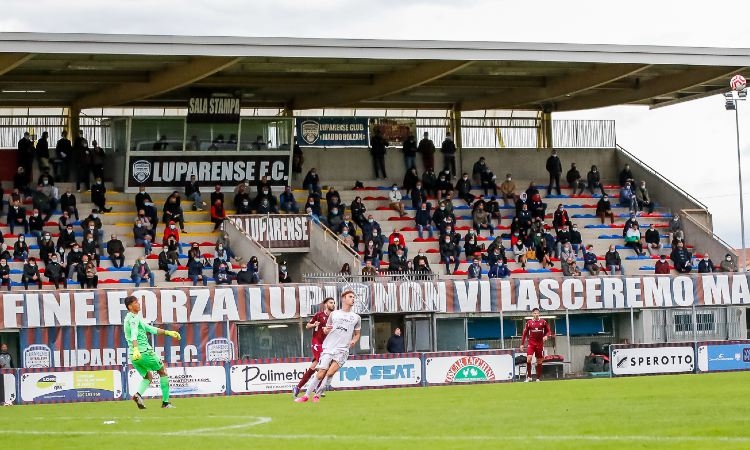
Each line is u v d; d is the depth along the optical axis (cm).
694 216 7138
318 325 3525
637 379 4462
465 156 7388
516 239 6538
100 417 3014
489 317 5634
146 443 2209
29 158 6234
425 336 5481
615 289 5709
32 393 4166
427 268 5969
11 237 5962
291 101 7125
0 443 2316
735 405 2791
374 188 6981
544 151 7538
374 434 2244
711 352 4950
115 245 5853
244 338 5166
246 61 6072
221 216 6275
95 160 6378
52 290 4956
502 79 6881
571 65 6500
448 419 2567
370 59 5866
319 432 2320
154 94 6191
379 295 5356
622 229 7031
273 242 6225
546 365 5331
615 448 1880
